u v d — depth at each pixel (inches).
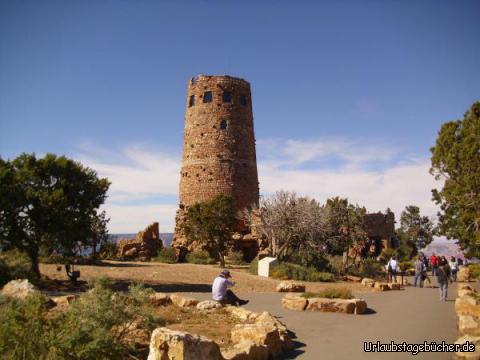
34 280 748.0
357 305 562.6
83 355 261.7
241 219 1593.3
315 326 471.5
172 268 1186.0
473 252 1333.7
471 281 1236.5
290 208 1266.0
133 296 368.2
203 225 1360.7
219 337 386.0
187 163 1793.8
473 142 1226.0
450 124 1321.4
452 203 1296.8
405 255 2561.5
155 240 1737.2
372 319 519.5
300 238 1261.1
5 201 724.0
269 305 619.2
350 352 366.3
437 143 1337.4
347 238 1290.6
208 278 987.3
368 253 1808.6
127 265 1269.7
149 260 1617.9
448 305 655.1
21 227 746.2
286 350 372.8
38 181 784.3
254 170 1845.5
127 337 353.4
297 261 1224.2
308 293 644.7
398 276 1439.5
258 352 323.6
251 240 1594.5
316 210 1288.1
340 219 1311.5
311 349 376.2
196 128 1800.0
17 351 255.9
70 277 789.9
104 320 302.5
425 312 581.9
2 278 708.0
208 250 1612.9
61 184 784.9
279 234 1267.2
